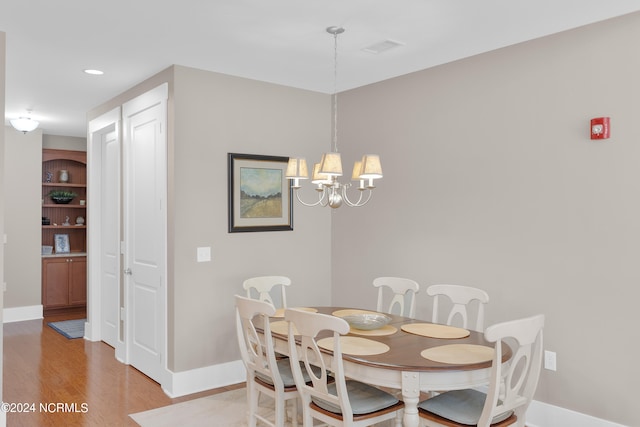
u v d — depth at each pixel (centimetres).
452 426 247
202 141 419
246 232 446
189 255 410
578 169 325
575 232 327
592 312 319
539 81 346
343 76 443
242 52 376
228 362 432
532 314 349
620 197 306
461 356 253
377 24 322
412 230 432
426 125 421
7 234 674
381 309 392
